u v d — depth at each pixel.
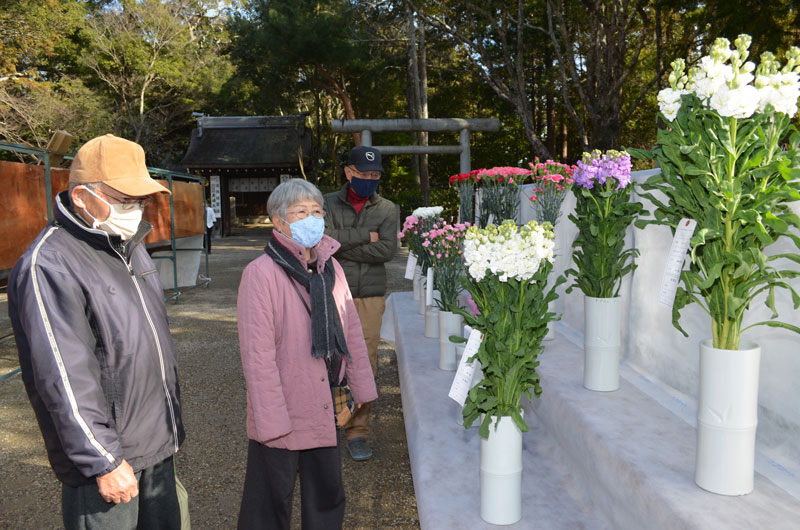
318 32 19.16
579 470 2.17
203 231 10.13
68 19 22.91
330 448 1.98
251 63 21.62
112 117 27.72
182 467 3.21
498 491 1.92
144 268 1.70
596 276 2.42
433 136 26.97
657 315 2.60
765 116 1.44
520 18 14.25
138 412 1.55
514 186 4.12
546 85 20.00
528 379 1.88
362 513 2.66
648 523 1.63
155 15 28.70
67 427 1.33
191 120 33.34
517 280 1.81
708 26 13.06
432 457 2.45
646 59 19.69
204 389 4.61
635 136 23.53
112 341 1.50
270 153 25.06
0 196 4.79
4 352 5.90
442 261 3.35
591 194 2.38
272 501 1.95
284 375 1.90
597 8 13.15
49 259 1.41
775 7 9.95
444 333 3.40
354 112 25.72
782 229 1.47
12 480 3.11
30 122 20.19
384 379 4.75
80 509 1.50
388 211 3.24
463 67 22.88
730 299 1.52
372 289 3.24
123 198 1.53
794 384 1.81
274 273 1.90
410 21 19.66
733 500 1.55
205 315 7.62
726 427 1.55
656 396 2.40
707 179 1.51
